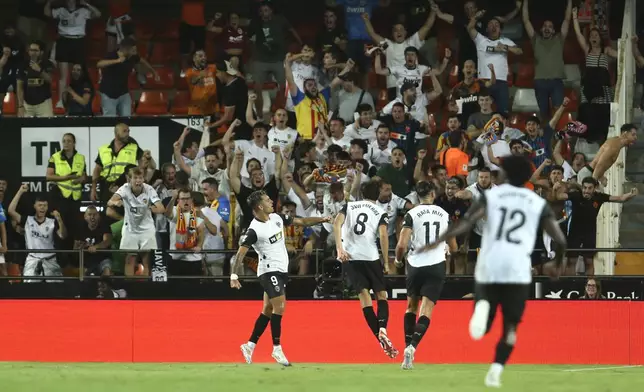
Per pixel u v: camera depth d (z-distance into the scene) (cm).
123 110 6581
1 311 5275
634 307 4972
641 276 5003
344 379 3136
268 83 6900
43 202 5691
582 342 4984
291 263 5419
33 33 7275
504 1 7031
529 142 6097
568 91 6900
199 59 6600
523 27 7144
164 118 5956
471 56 6669
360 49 6975
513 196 2542
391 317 5075
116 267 5512
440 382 3030
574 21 6756
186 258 5444
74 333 5225
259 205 4075
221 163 6022
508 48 6606
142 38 7419
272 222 4116
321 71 6675
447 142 6062
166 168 5778
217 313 5178
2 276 5147
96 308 5241
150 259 5334
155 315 5203
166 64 7312
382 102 6838
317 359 5088
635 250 4881
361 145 5897
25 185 5766
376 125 6250
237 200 5809
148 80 7206
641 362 4941
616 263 5956
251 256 5503
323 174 5616
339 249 3988
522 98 6906
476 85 6438
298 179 5916
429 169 5772
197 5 7138
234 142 6012
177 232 5438
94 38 7219
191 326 5181
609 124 6438
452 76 6844
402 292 5341
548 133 6344
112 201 5416
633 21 6444
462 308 5041
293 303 5138
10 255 5756
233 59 6612
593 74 6475
